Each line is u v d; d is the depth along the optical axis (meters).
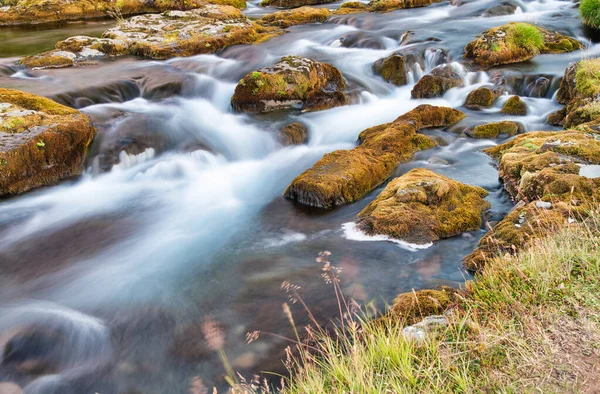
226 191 8.38
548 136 8.16
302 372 3.60
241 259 6.10
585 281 3.90
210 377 4.18
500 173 7.55
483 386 3.10
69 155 8.63
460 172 8.07
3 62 13.20
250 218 7.27
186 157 9.45
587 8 15.39
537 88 11.35
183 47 14.75
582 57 12.72
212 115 11.12
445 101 11.67
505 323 3.62
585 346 3.28
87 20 21.52
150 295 5.46
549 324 3.54
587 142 6.97
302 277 5.50
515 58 12.84
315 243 6.29
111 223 7.36
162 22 16.47
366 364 3.35
